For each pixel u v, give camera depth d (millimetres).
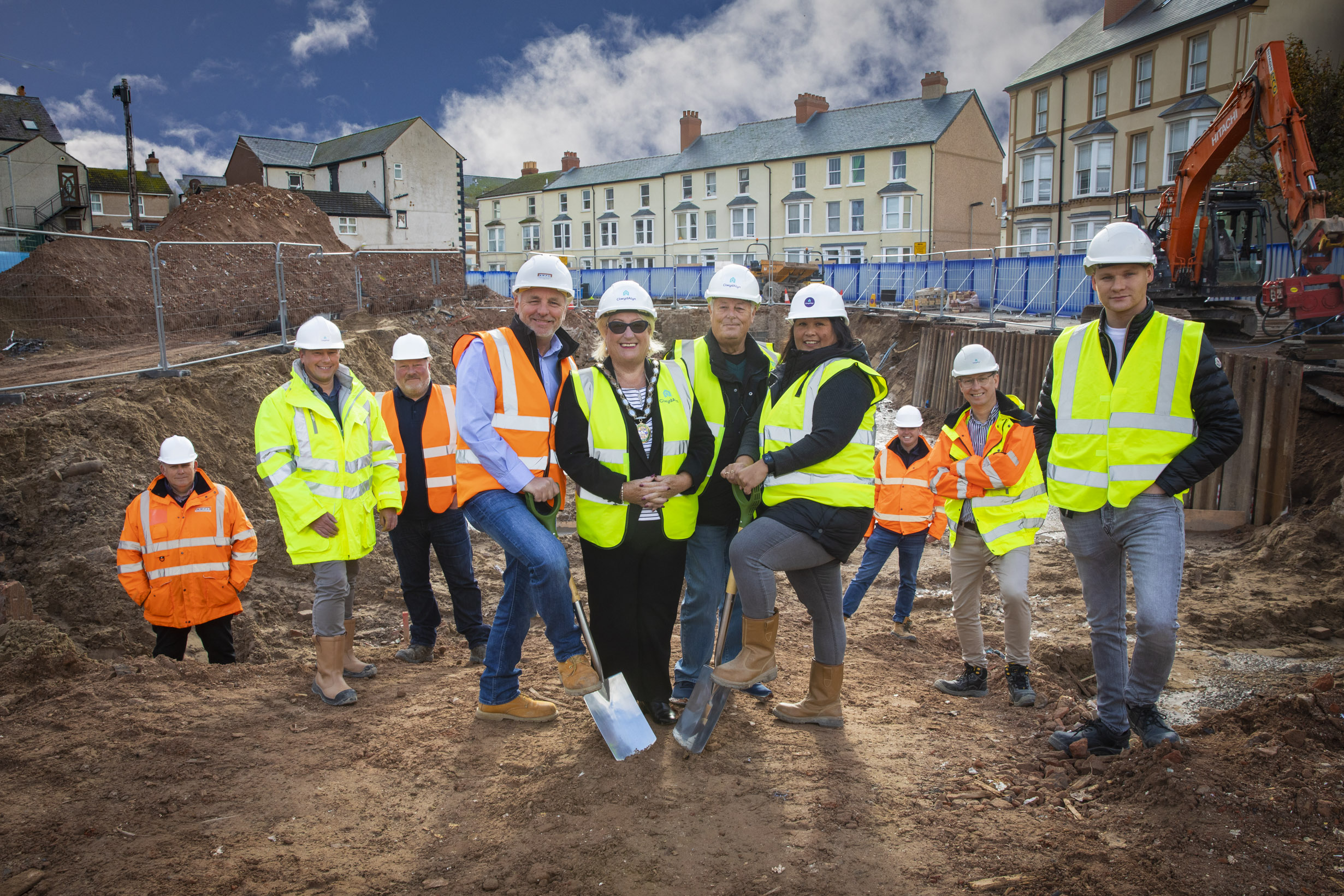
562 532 9820
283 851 2723
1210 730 3605
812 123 44625
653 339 3680
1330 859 2604
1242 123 13039
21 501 7109
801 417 3400
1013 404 4430
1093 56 29250
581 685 3328
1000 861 2678
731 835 2836
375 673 4625
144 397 8734
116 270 15398
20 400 8328
